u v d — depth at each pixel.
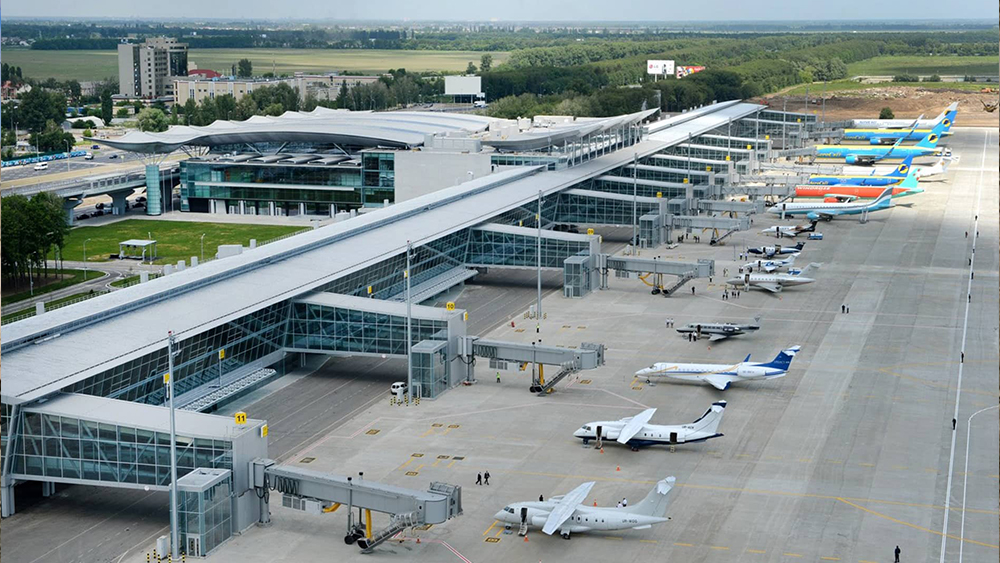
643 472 126.12
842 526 111.44
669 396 152.88
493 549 107.56
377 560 105.00
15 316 194.00
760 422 142.12
